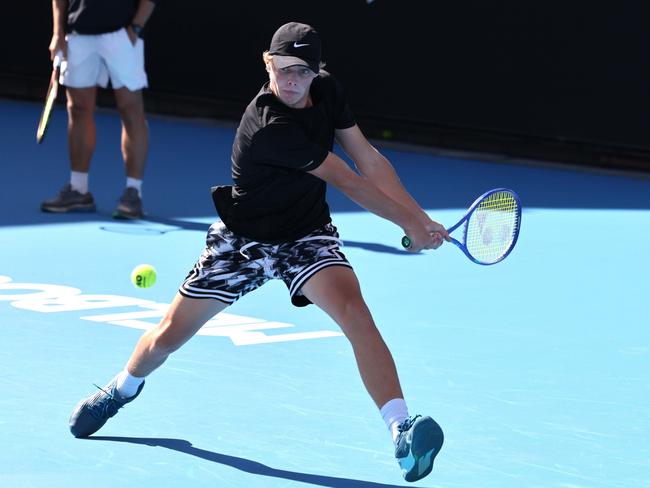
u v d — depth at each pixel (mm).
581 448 17469
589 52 52969
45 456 16391
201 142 53281
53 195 39562
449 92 55250
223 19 57469
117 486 15359
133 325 23781
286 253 15688
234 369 20906
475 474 16281
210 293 15875
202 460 16438
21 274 28406
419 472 14070
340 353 22156
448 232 16609
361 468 16328
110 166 45531
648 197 47250
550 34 53344
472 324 25141
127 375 16781
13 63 59656
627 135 53031
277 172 15289
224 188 16047
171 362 21141
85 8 34812
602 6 52500
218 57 57938
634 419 18953
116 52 34938
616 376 21453
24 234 33312
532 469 16531
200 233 34594
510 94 54438
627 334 24766
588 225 39469
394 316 25641
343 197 42031
